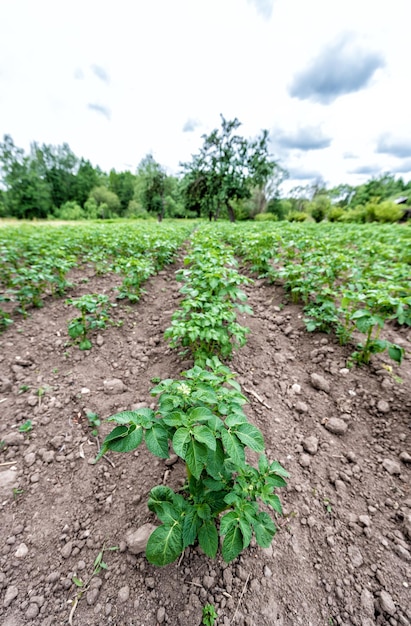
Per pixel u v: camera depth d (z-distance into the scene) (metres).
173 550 1.28
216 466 1.46
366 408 2.63
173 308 4.84
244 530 1.26
